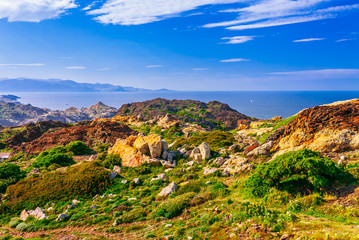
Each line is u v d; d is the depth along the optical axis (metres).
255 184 18.22
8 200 25.59
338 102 35.19
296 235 11.25
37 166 40.06
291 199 15.96
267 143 28.86
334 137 23.22
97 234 16.95
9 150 71.31
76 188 26.20
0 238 17.52
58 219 20.19
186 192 22.16
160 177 27.72
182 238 13.85
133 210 20.23
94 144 58.88
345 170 17.66
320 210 13.85
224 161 29.58
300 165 16.83
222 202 18.09
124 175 30.89
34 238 17.11
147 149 35.66
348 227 11.38
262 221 13.18
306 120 27.17
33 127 86.75
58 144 59.16
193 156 33.94
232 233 12.86
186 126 81.19
